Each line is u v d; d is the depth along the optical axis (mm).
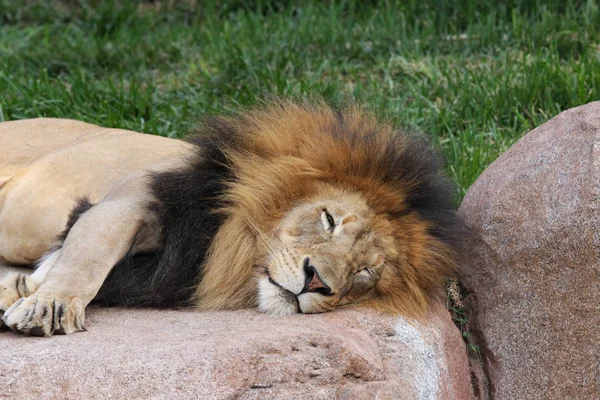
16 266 9406
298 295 7480
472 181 10992
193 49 15438
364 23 15609
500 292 8055
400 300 7820
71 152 9336
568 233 7438
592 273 7332
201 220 8086
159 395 6082
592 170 7387
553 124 8180
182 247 8016
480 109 12633
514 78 13281
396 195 7895
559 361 7613
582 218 7348
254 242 7848
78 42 15547
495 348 8070
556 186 7660
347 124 8344
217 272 7906
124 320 7434
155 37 15977
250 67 13695
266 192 7828
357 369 6711
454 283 8430
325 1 16734
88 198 8938
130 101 13156
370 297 7832
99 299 8016
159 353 6273
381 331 7348
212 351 6344
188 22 17562
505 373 7984
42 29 16641
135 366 6148
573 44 14117
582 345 7465
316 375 6555
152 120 12555
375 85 13414
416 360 7238
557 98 12695
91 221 7543
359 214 7711
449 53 14672
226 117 8586
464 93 12820
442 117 12547
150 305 7992
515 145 8555
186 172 8164
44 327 6711
